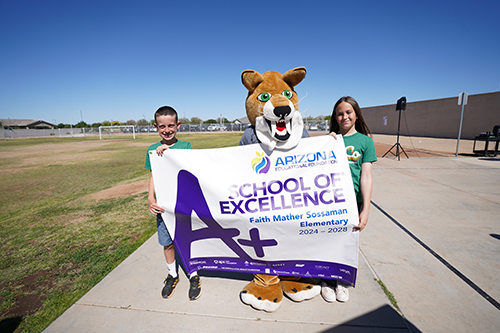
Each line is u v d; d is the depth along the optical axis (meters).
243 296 2.12
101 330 1.92
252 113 2.38
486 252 2.78
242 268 2.25
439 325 1.84
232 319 1.98
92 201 5.78
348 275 2.06
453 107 20.55
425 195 4.86
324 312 2.01
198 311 2.08
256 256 2.20
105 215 4.73
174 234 2.30
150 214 4.63
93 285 2.58
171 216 2.29
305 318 1.96
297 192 2.09
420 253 2.79
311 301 2.14
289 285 2.19
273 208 2.11
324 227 2.06
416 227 3.45
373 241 3.08
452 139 18.97
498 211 3.97
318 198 2.06
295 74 2.32
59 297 2.43
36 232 4.11
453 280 2.33
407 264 2.59
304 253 2.12
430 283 2.30
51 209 5.34
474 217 3.75
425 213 3.95
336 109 2.22
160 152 2.25
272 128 2.04
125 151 17.55
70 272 2.86
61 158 14.50
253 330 1.87
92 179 8.48
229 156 2.18
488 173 6.70
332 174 2.06
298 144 2.09
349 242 2.05
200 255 2.32
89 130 58.25
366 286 2.28
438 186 5.49
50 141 33.34
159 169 2.28
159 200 2.30
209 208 2.20
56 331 1.93
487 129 17.94
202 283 2.44
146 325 1.95
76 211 5.09
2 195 6.77
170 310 2.10
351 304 2.08
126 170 9.99
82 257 3.17
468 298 2.10
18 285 2.66
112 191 6.64
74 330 1.93
